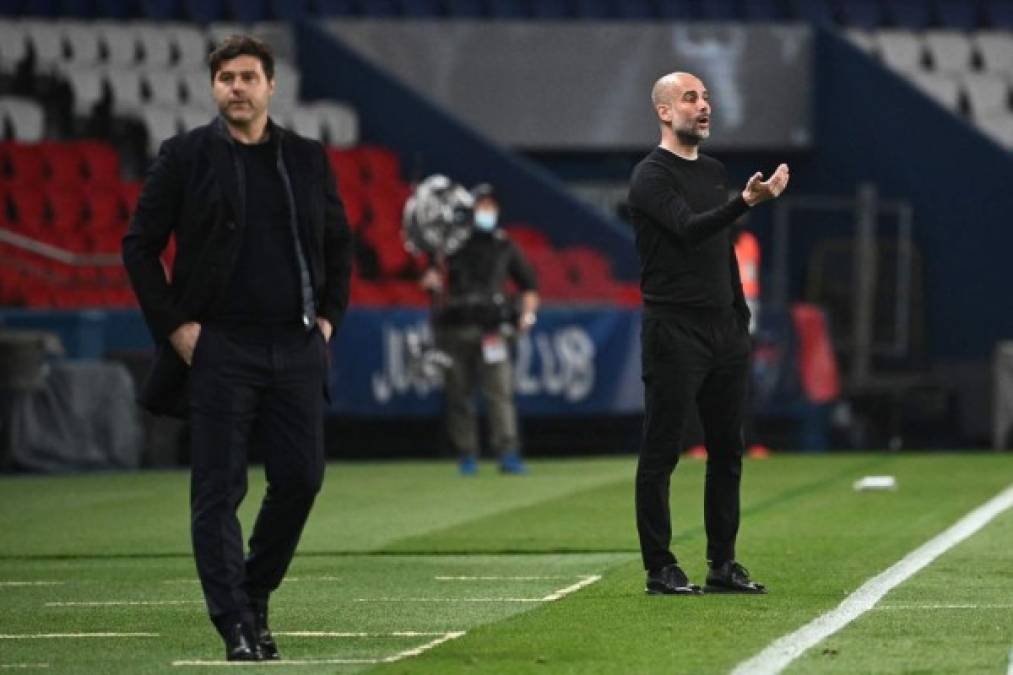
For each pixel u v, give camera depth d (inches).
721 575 1219.2
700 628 1071.0
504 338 2252.7
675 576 1211.2
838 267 3326.8
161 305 970.1
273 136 979.9
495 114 3383.4
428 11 3469.5
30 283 2704.2
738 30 3410.4
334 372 2518.5
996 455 2581.2
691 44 3412.9
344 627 1107.9
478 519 1752.0
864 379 3002.0
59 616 1173.7
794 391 2763.3
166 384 985.5
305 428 982.4
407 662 971.3
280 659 987.9
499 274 2246.6
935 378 3125.0
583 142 3400.6
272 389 979.3
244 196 969.5
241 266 970.7
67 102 3142.2
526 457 2755.9
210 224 967.0
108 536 1662.2
